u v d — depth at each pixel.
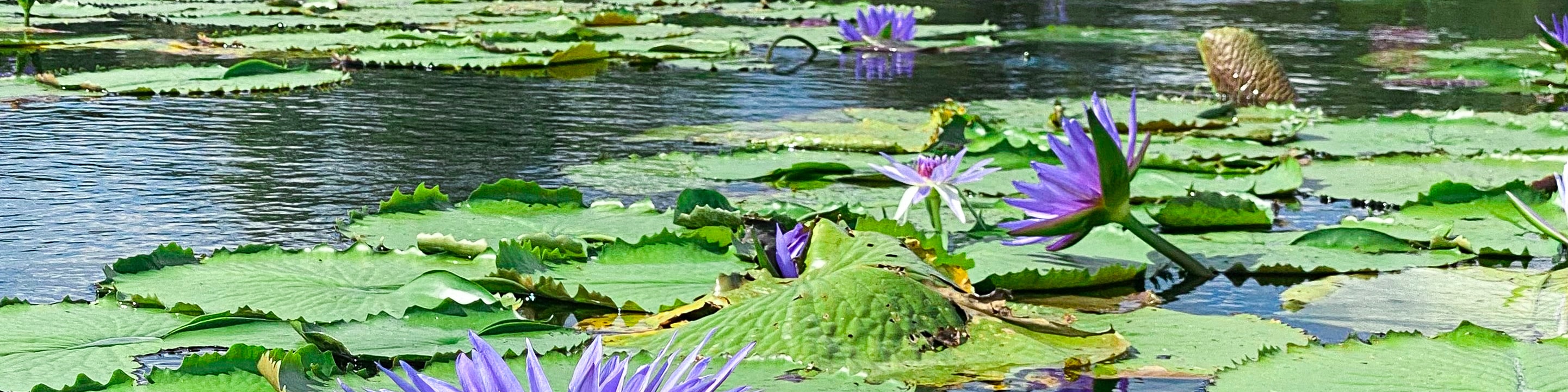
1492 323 2.58
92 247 3.10
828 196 3.91
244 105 5.73
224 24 10.31
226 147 4.60
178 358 2.19
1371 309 2.70
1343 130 5.59
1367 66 8.30
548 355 2.15
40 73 6.79
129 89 6.06
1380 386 2.02
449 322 2.36
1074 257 3.12
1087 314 2.62
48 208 3.53
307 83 6.46
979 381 2.14
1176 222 3.52
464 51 8.21
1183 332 2.46
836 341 2.25
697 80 7.25
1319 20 11.74
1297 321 2.62
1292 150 4.97
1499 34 10.52
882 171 3.21
